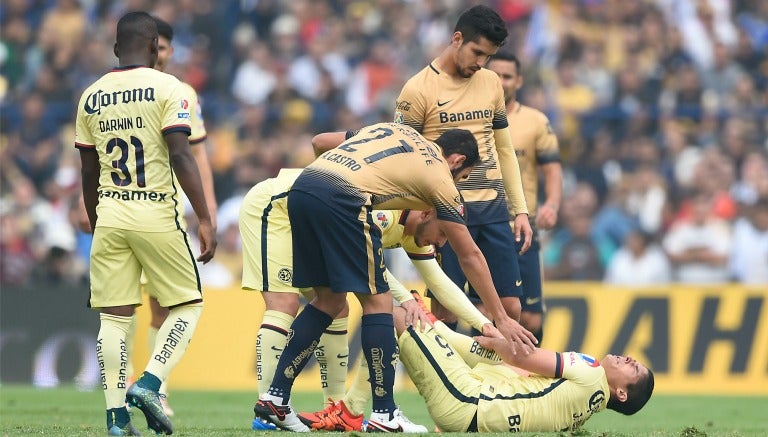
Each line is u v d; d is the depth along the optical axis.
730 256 52.50
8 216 54.78
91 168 20.45
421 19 63.69
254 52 63.09
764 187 54.62
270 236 23.55
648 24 62.06
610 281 52.12
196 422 26.45
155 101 19.86
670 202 54.31
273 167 56.53
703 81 60.81
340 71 62.50
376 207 20.50
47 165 58.91
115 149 19.92
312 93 61.50
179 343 20.19
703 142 57.06
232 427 24.11
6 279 52.94
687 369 42.00
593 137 57.31
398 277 44.59
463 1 63.78
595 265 52.34
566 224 53.12
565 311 42.97
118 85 20.03
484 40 24.78
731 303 42.38
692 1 62.91
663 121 57.91
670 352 42.25
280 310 23.36
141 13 20.72
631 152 56.25
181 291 20.31
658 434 22.11
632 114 57.84
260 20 65.06
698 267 52.66
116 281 20.02
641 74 59.81
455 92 25.73
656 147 56.88
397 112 26.06
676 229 53.34
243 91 62.62
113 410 19.89
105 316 20.19
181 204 27.34
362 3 65.38
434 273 22.92
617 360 22.27
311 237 20.59
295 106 59.91
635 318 42.66
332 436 19.92
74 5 66.62
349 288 20.23
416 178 20.41
